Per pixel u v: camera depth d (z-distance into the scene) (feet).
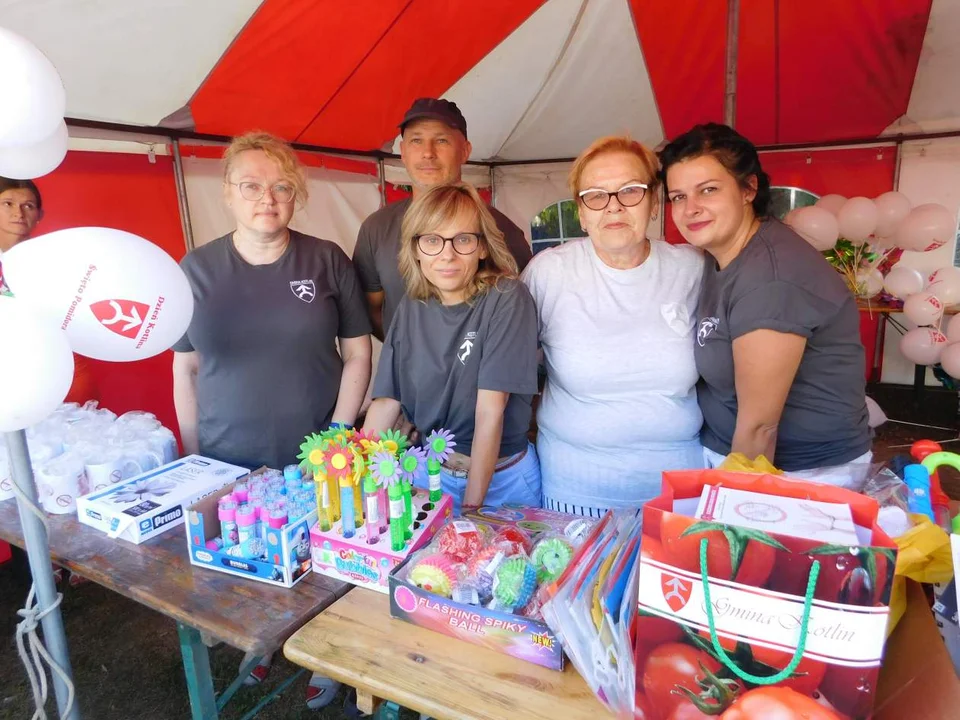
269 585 3.97
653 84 15.08
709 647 2.43
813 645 2.27
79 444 5.57
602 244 5.07
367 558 3.81
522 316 5.09
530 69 14.08
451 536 3.74
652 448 5.48
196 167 11.73
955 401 16.87
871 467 3.53
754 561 2.31
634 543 3.39
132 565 4.26
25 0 6.55
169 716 6.53
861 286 15.75
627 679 2.72
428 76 12.76
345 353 6.76
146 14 7.61
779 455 5.16
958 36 12.30
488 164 21.29
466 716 2.80
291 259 6.02
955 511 3.96
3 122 3.51
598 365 5.26
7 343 3.24
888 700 2.52
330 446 3.97
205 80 9.71
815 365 4.78
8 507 5.34
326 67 10.75
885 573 2.17
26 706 6.69
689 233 4.73
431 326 5.33
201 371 6.10
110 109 9.48
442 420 5.52
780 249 4.57
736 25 8.61
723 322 4.77
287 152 5.63
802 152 17.84
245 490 4.50
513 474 5.81
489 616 3.17
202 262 5.90
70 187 9.60
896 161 16.84
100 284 3.73
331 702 6.66
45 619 4.22
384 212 7.66
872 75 14.02
